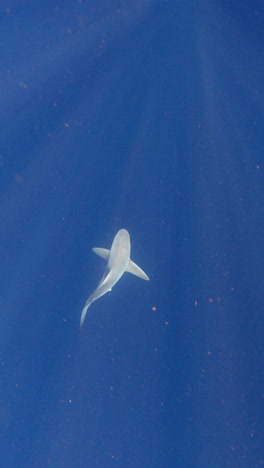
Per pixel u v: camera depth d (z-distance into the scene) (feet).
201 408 26.81
